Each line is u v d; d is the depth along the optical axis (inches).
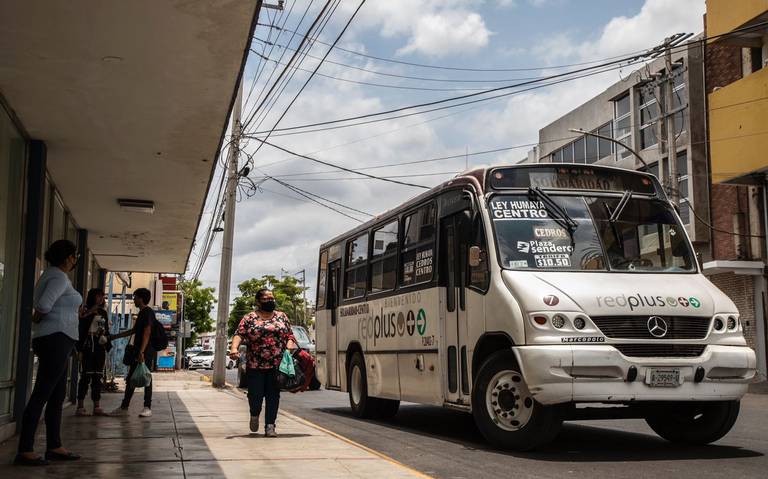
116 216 690.8
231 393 782.5
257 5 294.2
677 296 340.5
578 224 372.8
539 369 321.1
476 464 316.2
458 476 286.4
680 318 334.3
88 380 506.3
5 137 387.2
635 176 397.1
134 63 346.6
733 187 1082.7
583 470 298.8
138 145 472.4
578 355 319.0
